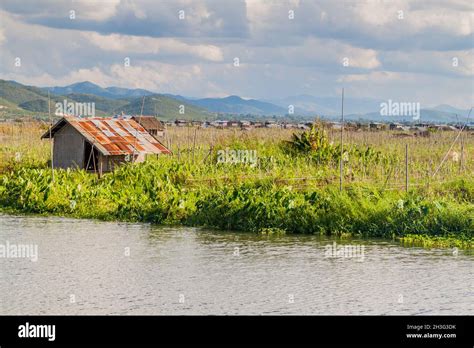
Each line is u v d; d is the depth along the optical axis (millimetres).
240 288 15156
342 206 21688
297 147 35219
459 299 14438
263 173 30266
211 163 31922
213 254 18453
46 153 38562
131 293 14773
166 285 15391
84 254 18391
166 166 30328
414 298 14508
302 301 14258
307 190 24844
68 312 13562
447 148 40375
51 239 20469
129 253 18547
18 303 14102
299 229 21516
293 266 17109
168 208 23891
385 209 21312
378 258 17922
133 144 33250
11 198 27000
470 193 24359
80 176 28891
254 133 44750
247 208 22453
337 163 32875
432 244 19359
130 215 24203
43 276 16141
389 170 30594
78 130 32562
